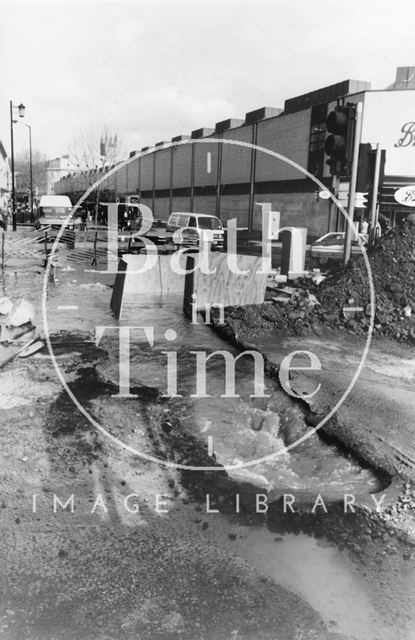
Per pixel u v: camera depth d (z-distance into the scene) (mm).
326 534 3328
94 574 2926
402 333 7555
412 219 9500
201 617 2656
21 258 18031
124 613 2664
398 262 8992
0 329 6895
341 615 2699
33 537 3213
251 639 2537
